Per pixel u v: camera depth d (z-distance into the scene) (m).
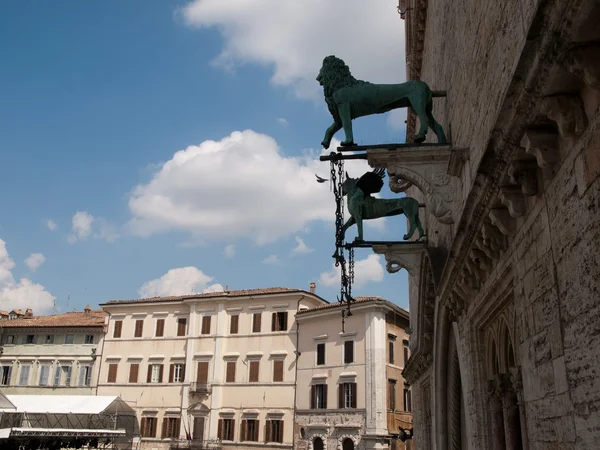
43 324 62.12
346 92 11.04
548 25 4.51
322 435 48.34
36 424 48.62
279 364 52.75
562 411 5.52
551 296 5.79
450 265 11.01
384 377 47.19
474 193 7.77
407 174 10.80
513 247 7.39
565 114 4.91
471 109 9.55
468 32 9.77
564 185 5.36
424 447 21.34
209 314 57.38
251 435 52.12
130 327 60.12
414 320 22.97
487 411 10.59
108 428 50.16
